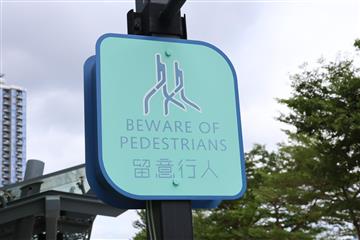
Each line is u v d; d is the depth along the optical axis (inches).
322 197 1022.4
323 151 780.6
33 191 580.1
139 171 219.3
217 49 247.1
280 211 1208.8
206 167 228.2
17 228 599.2
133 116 225.6
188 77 239.5
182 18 257.3
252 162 1334.9
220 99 240.2
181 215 221.1
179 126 230.7
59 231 676.1
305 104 747.4
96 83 225.3
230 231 1286.9
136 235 1606.8
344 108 734.5
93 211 580.4
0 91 3100.4
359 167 780.6
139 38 237.8
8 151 3014.3
